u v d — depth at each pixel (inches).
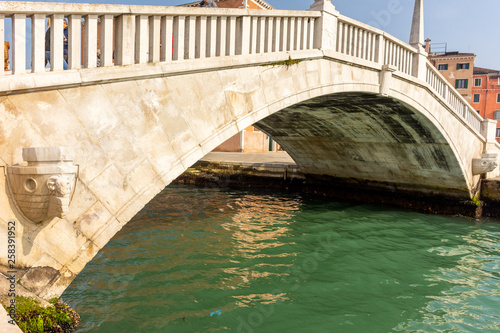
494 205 492.1
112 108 175.3
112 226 176.1
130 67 179.2
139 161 184.5
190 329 188.7
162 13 187.9
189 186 694.5
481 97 1473.9
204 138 211.8
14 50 149.2
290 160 773.3
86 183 167.9
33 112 152.9
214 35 216.2
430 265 303.3
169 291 231.3
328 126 498.0
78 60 166.2
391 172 539.5
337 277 268.8
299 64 266.7
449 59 1498.5
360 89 325.1
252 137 1042.1
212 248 319.0
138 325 189.2
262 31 243.4
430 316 215.6
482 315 218.7
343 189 606.5
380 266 296.5
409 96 383.2
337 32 303.9
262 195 606.9
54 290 159.6
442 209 509.7
